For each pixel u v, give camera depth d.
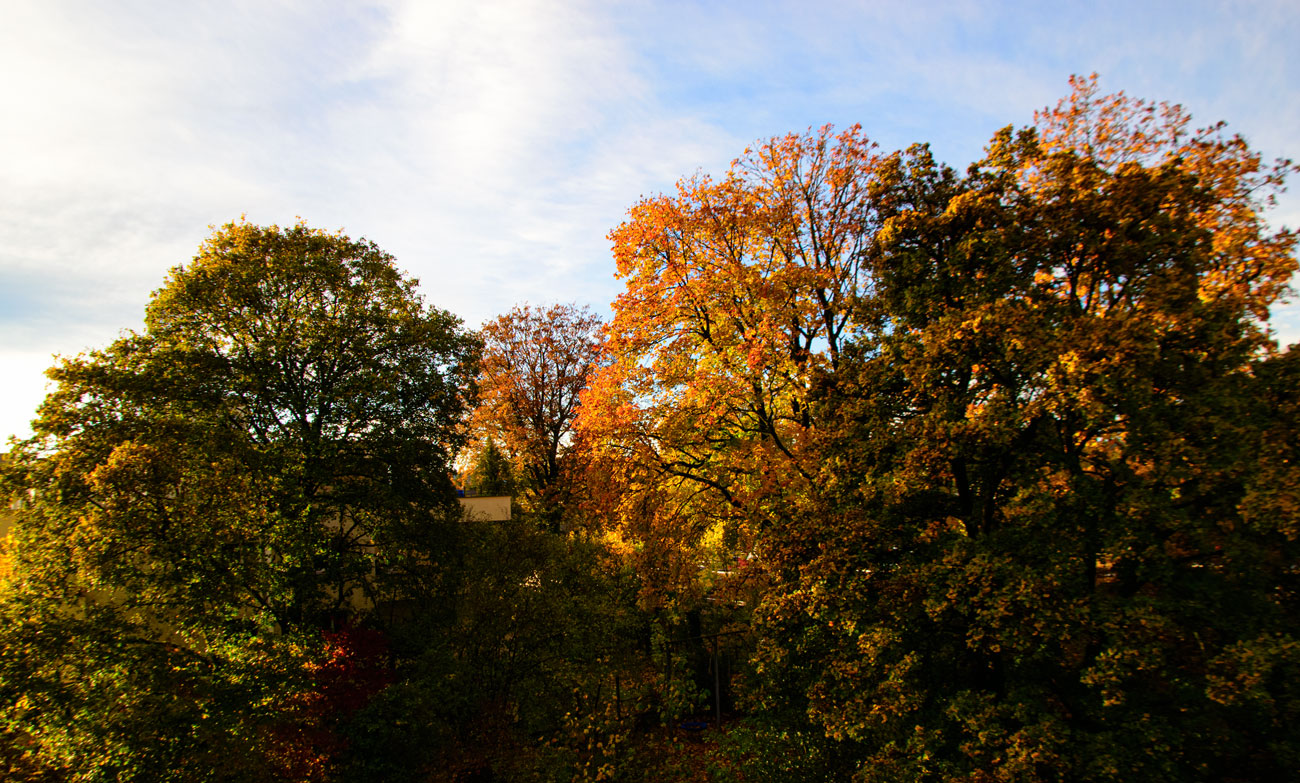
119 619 15.83
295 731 15.59
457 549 23.56
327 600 22.03
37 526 17.52
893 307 14.84
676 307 18.91
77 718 13.43
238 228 23.09
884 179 15.21
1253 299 13.12
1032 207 13.52
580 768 19.92
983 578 11.52
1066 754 10.56
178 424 18.61
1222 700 9.80
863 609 13.38
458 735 19.08
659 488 20.23
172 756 13.70
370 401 22.98
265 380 21.91
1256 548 10.95
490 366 41.56
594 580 23.61
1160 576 11.48
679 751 22.88
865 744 14.56
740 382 17.97
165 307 21.31
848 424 14.74
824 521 14.32
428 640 20.89
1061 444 13.09
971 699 11.90
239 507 17.52
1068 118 15.95
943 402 13.21
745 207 19.16
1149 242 12.17
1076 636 11.46
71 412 18.50
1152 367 11.22
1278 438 11.09
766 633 16.92
